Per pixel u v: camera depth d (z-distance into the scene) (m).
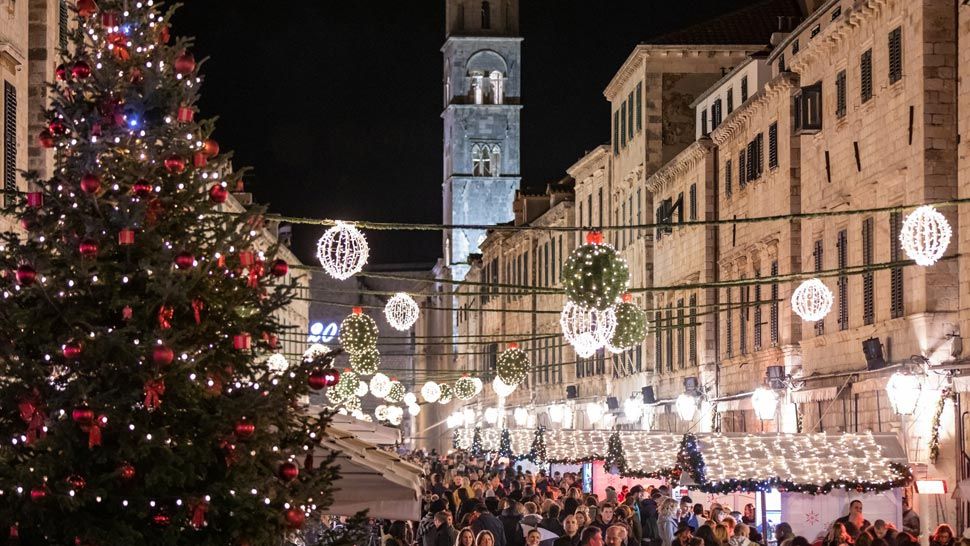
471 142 129.50
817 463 25.45
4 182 23.80
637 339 28.89
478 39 130.00
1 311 12.71
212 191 13.41
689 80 60.69
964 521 28.59
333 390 46.09
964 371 28.75
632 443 33.03
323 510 14.48
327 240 20.98
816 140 39.00
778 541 23.94
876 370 32.72
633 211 63.84
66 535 12.64
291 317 91.25
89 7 13.27
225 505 13.06
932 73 30.73
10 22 24.73
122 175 13.01
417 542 29.75
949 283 30.48
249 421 13.23
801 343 40.38
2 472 12.48
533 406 82.38
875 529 22.16
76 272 12.68
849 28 36.03
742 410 46.00
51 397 12.67
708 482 25.05
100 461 12.66
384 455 19.25
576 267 23.25
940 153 30.69
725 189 49.38
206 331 13.51
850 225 36.00
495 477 43.47
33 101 26.44
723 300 49.75
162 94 13.20
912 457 30.80
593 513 28.44
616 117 67.75
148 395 12.60
